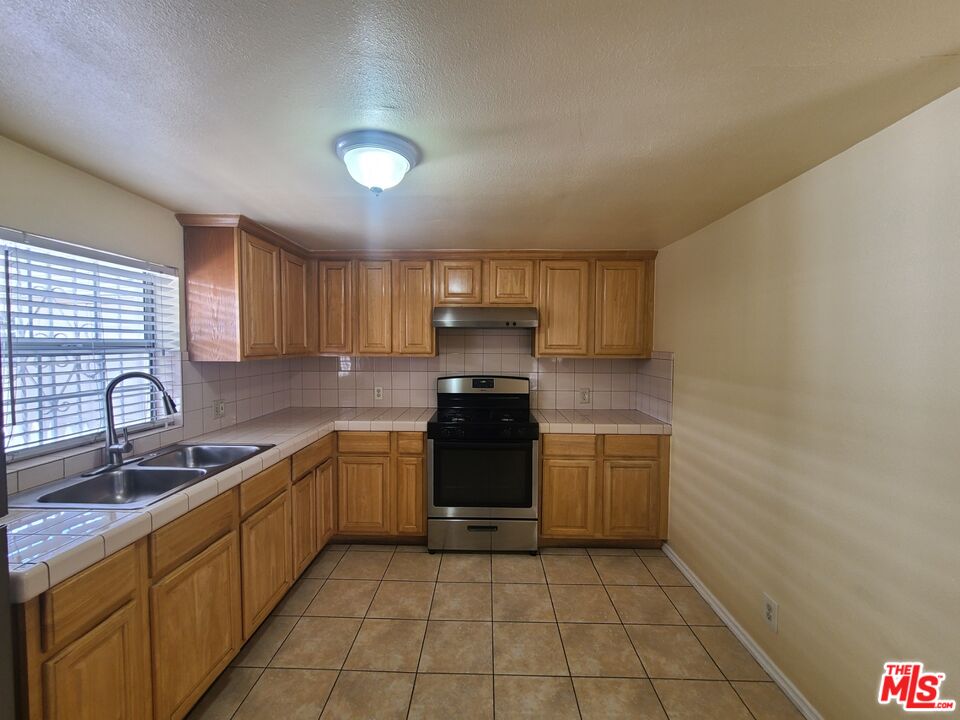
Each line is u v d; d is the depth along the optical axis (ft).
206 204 6.52
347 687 5.49
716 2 2.63
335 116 3.96
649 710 5.19
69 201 5.16
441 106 3.79
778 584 5.58
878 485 4.15
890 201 4.06
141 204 6.24
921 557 3.75
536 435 9.00
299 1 2.62
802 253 5.20
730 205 6.43
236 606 5.66
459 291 9.83
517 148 4.60
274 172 5.28
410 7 2.67
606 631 6.61
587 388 10.99
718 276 7.11
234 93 3.61
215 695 5.35
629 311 9.80
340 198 6.22
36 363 4.96
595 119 4.00
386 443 9.21
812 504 5.00
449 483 9.12
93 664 3.63
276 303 8.43
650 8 2.68
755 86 3.49
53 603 3.28
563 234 8.30
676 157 4.81
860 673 4.34
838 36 2.89
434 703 5.26
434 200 6.30
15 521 3.98
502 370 10.99
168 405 5.85
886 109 3.81
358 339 9.96
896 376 3.97
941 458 3.59
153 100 3.72
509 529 9.10
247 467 5.84
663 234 8.22
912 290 3.83
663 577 8.20
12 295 4.66
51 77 3.39
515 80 3.40
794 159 4.83
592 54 3.09
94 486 5.29
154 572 4.30
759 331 6.00
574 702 5.29
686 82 3.43
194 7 2.66
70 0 2.59
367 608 7.15
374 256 9.89
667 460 9.02
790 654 5.36
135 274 6.29
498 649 6.20
